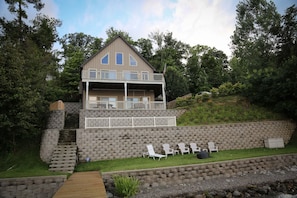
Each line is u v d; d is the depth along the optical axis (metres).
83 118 18.00
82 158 12.43
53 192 8.64
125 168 10.08
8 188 8.37
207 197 8.38
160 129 14.27
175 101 26.25
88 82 20.97
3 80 10.74
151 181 9.62
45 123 15.80
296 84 16.86
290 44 27.72
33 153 12.23
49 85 21.34
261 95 20.20
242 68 34.91
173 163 10.81
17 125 11.18
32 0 21.91
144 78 24.14
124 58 24.64
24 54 16.14
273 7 33.50
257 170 11.20
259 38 32.59
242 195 8.55
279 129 16.52
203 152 12.23
